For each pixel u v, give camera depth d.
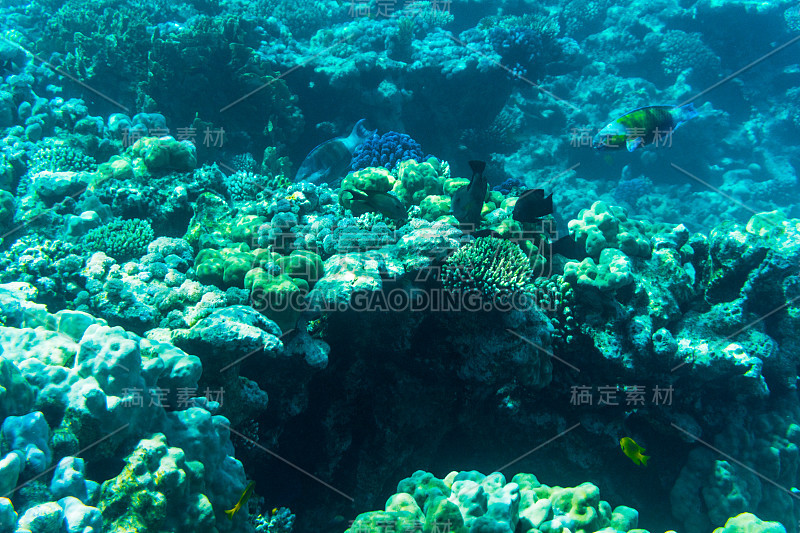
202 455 2.88
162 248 4.57
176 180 5.50
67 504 2.19
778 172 17.25
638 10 18.78
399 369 4.70
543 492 3.60
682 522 4.85
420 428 4.77
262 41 10.56
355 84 10.54
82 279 4.02
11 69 7.00
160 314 3.86
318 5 13.46
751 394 4.98
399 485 3.28
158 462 2.55
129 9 9.90
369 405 4.71
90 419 2.43
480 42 12.83
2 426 2.20
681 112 3.38
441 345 4.66
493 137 12.98
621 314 4.75
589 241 5.07
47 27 9.29
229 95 8.73
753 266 5.16
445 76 11.29
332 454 4.57
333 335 4.52
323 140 10.73
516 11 16.77
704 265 5.51
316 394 4.69
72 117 7.17
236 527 3.02
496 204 5.55
